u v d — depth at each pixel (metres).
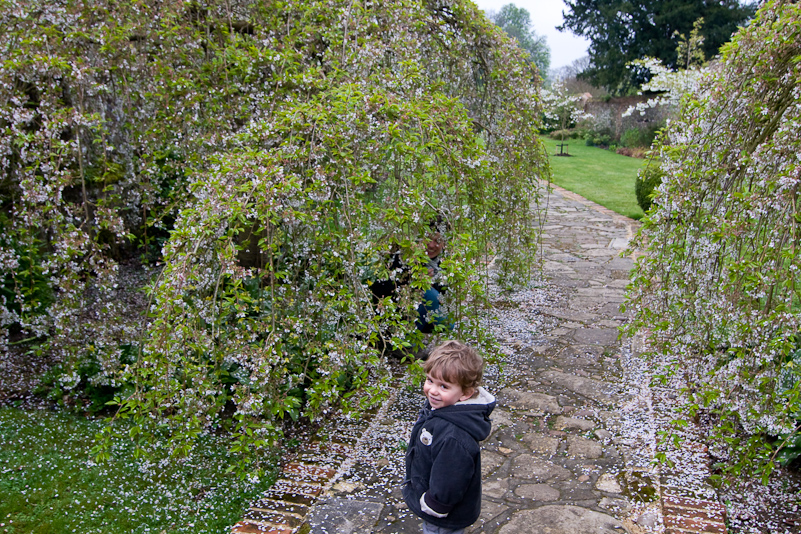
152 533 2.34
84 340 3.41
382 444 3.03
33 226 3.46
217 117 3.63
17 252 3.81
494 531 2.33
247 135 3.01
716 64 3.48
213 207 2.41
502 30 4.51
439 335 3.37
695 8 23.98
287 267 3.04
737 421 3.10
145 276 5.20
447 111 3.20
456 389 1.75
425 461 1.80
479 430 1.74
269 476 2.75
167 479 2.72
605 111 23.27
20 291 3.39
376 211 2.88
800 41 2.64
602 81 27.69
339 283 2.78
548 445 3.01
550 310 5.18
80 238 3.11
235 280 2.40
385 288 3.76
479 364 1.78
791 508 2.51
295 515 2.45
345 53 3.65
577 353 4.23
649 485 2.64
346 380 3.42
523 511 2.46
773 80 2.74
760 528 2.39
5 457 2.84
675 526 2.35
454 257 2.77
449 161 3.03
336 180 2.81
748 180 3.15
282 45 3.75
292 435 3.14
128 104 3.72
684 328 3.10
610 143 22.19
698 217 3.12
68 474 2.73
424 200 2.76
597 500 2.54
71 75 3.15
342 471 2.78
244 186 2.41
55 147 3.08
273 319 2.52
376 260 2.78
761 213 2.50
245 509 2.50
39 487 2.62
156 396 2.37
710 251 2.87
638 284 3.24
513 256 5.13
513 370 3.94
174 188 4.21
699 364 2.97
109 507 2.51
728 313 2.55
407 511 2.47
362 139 2.94
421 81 3.83
